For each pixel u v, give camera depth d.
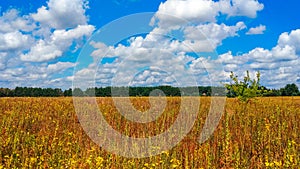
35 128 12.79
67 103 20.73
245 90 21.30
